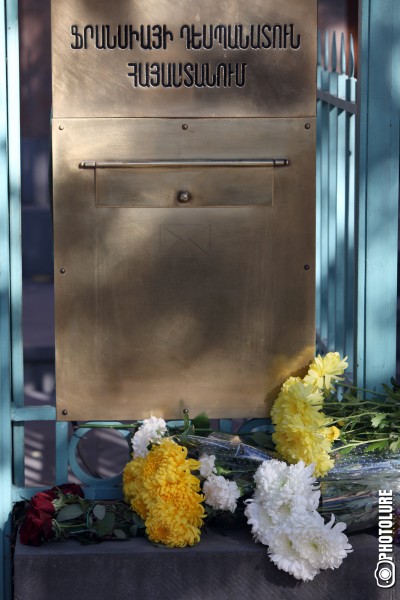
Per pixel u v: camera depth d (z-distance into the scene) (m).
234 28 3.51
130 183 3.54
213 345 3.62
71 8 3.47
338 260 4.60
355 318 3.73
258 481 3.33
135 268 3.58
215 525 3.51
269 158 3.55
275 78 3.53
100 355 3.60
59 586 3.30
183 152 3.54
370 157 3.63
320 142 5.20
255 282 3.60
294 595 3.33
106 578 3.30
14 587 3.36
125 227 3.56
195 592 3.32
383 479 3.43
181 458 3.36
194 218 3.57
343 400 3.69
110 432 6.29
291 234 3.59
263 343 3.63
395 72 3.60
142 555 3.30
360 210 3.66
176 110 3.53
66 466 3.68
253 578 3.32
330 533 3.20
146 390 3.63
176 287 3.59
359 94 3.63
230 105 3.54
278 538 3.26
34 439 6.19
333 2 9.05
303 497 3.25
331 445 3.45
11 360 3.64
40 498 3.45
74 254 3.56
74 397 3.61
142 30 3.49
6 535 3.60
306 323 3.62
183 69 3.51
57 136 3.51
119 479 3.66
